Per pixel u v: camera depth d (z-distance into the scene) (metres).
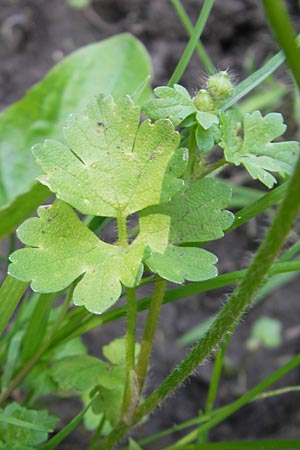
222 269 0.36
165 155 0.20
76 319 0.24
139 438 0.32
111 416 0.23
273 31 0.15
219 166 0.21
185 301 0.36
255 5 0.43
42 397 0.30
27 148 0.34
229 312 0.19
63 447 0.30
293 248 0.24
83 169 0.20
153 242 0.20
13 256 0.19
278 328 0.35
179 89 0.20
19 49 0.42
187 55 0.24
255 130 0.21
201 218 0.20
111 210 0.20
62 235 0.19
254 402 0.33
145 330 0.22
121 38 0.35
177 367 0.21
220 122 0.21
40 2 0.43
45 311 0.24
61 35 0.43
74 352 0.26
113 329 0.34
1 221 0.28
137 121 0.20
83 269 0.19
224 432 0.33
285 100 0.36
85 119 0.20
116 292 0.19
